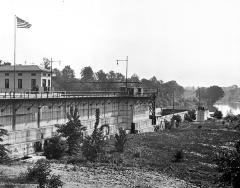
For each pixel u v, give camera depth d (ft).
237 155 99.40
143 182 118.73
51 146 157.48
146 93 301.63
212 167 154.30
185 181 128.26
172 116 351.46
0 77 246.06
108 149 187.21
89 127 222.28
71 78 650.43
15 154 156.66
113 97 253.44
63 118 200.13
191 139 237.45
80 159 151.94
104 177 120.37
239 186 97.25
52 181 97.96
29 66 244.01
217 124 347.97
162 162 160.86
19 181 100.68
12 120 159.74
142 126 283.79
